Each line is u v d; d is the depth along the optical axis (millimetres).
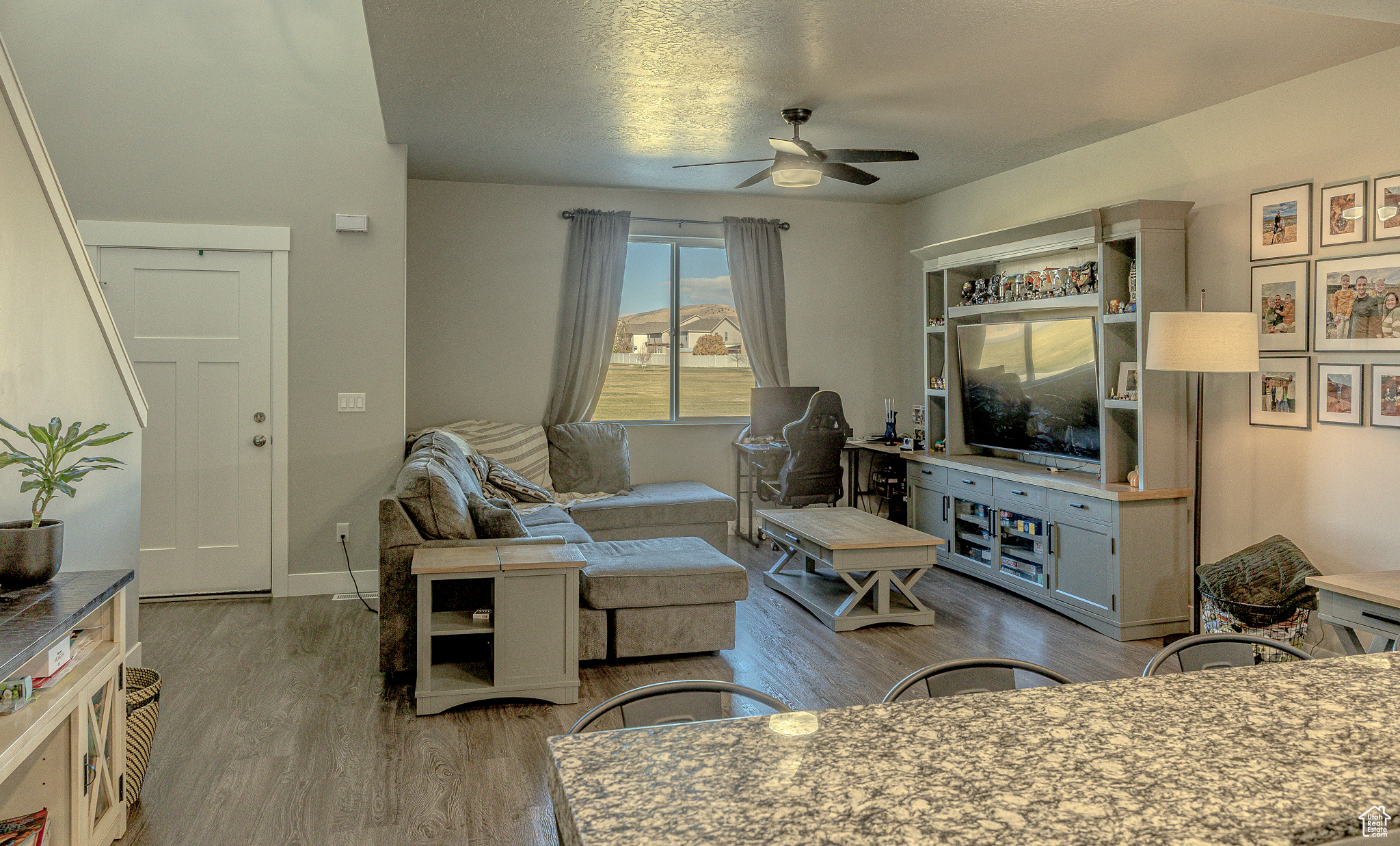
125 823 2395
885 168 5715
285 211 4934
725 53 3568
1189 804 883
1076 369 4844
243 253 4906
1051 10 3121
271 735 3059
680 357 6699
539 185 6188
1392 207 3490
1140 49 3500
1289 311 3922
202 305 4875
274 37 4906
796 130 4332
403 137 4918
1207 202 4316
